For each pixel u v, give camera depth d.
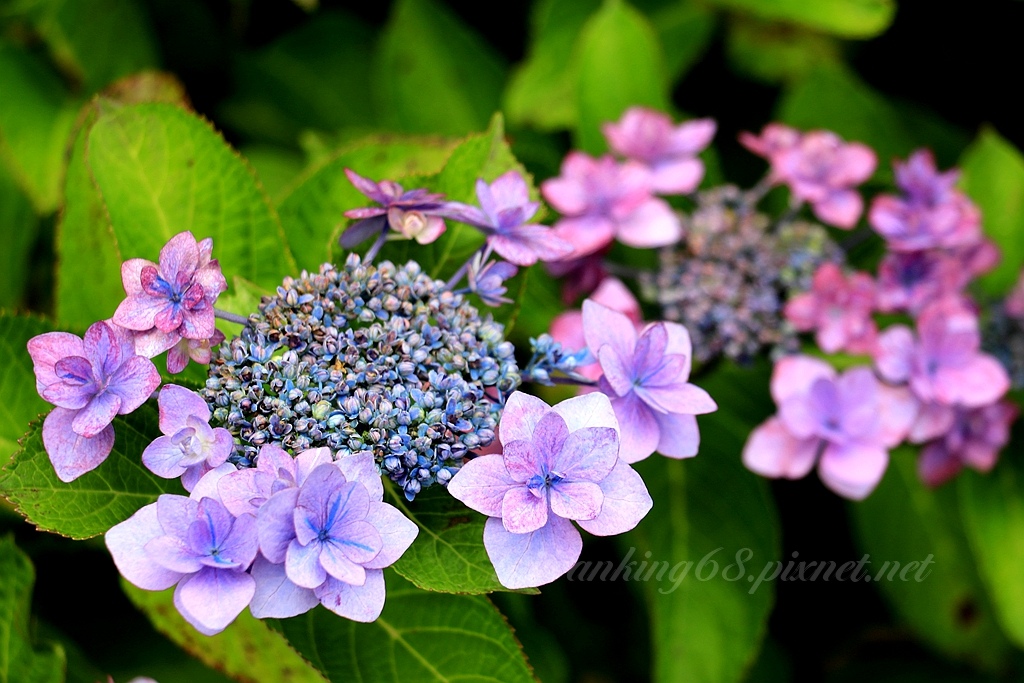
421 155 0.61
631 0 0.79
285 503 0.46
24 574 0.56
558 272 0.64
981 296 0.67
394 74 0.79
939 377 0.63
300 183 0.60
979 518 0.66
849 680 0.71
